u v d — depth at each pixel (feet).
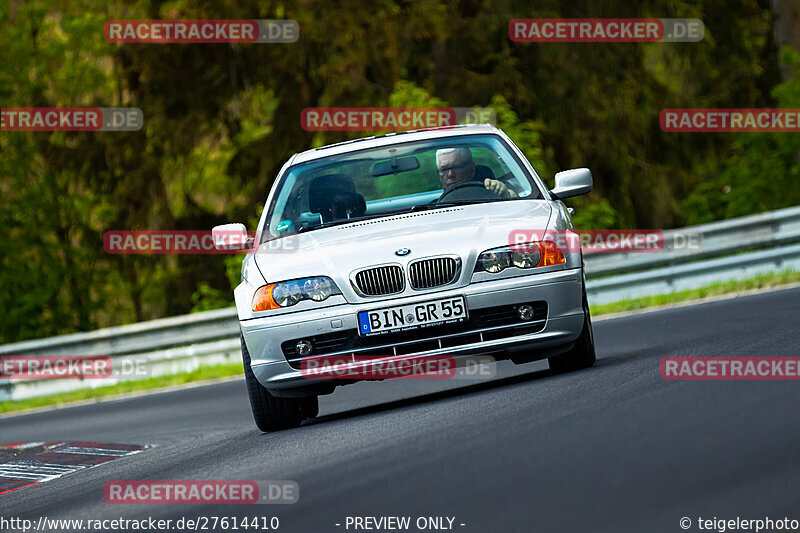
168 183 326.85
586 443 50.72
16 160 313.32
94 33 318.04
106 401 170.09
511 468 47.85
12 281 318.65
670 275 185.37
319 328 76.59
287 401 82.38
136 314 346.95
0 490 85.51
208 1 281.13
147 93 293.02
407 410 77.41
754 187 246.88
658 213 299.38
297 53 274.36
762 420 50.57
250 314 78.59
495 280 76.48
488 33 274.98
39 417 160.15
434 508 43.19
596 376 75.66
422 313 75.87
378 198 89.86
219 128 301.02
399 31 270.05
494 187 87.66
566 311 77.25
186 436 105.09
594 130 282.15
